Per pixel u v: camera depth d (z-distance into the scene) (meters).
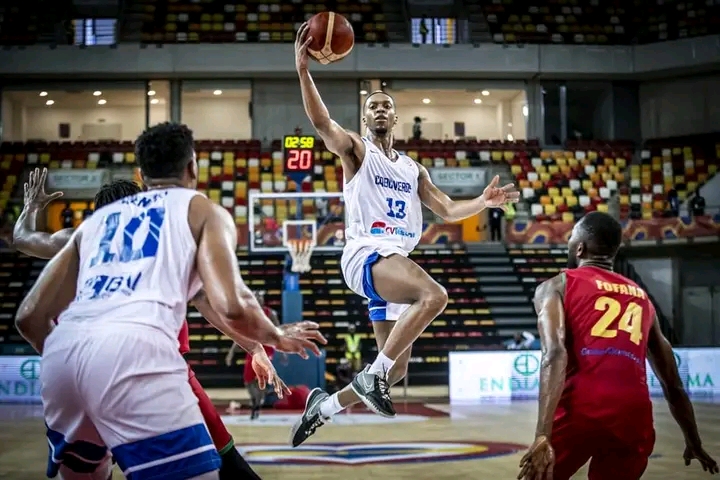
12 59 26.95
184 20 30.42
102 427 2.67
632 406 3.45
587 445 3.49
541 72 28.02
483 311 22.83
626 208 26.12
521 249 25.06
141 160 3.02
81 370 2.64
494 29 30.17
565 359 3.39
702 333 24.12
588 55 28.05
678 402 3.77
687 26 29.45
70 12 30.59
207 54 27.31
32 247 4.18
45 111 32.16
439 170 26.33
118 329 2.66
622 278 3.68
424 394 18.03
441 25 30.91
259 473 6.98
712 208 24.02
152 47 27.22
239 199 25.72
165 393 2.64
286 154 17.58
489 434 10.33
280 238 18.14
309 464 7.57
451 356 17.05
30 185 4.43
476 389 17.09
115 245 2.84
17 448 9.05
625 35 30.38
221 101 31.61
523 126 30.16
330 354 21.08
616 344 3.50
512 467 7.34
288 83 28.45
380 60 27.56
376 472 7.04
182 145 3.03
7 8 30.23
